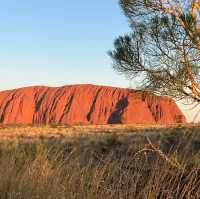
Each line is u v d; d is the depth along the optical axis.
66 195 4.81
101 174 4.65
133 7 18.70
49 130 43.41
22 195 4.98
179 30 17.91
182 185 4.29
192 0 18.05
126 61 18.69
